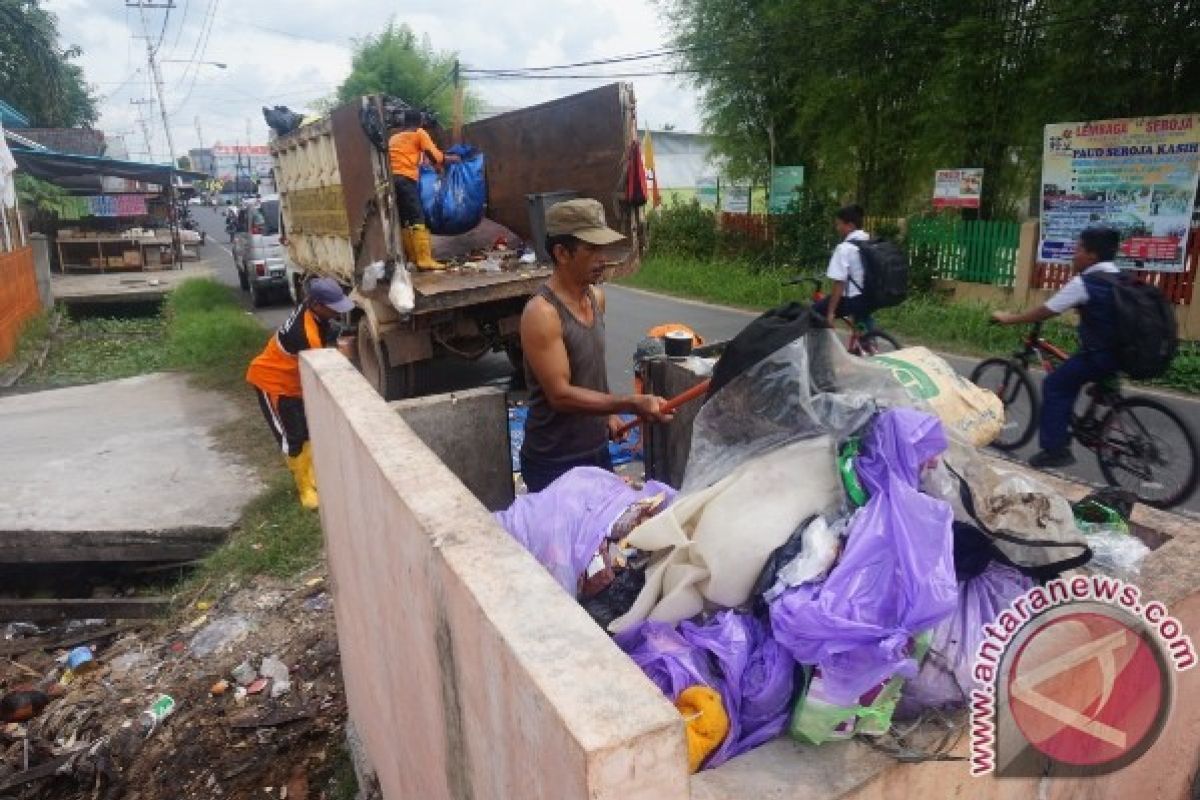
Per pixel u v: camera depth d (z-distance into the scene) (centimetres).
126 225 2391
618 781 96
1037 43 1093
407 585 175
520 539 205
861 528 158
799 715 153
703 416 190
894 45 1302
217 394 846
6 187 1286
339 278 850
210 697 392
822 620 147
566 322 274
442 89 3309
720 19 1642
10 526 517
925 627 152
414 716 193
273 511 538
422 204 754
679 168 3228
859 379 184
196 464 629
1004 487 183
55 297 1566
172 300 1544
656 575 170
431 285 686
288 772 343
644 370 356
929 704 166
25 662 468
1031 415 575
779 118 1652
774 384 178
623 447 386
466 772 152
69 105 3569
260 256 1496
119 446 681
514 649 115
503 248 788
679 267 1772
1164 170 923
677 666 155
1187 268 923
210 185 6900
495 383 827
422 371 916
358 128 666
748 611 166
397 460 190
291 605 442
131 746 378
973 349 1008
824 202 1516
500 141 774
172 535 518
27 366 1075
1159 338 459
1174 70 936
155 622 480
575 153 663
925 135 1260
